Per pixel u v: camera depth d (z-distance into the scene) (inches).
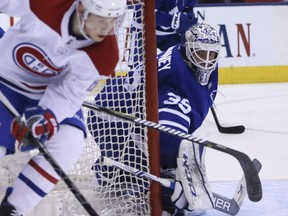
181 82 230.8
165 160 230.8
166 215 232.1
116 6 159.5
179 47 239.0
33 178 176.9
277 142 361.4
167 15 297.0
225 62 583.5
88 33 164.4
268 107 469.7
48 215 224.8
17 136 170.2
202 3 597.6
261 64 587.8
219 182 278.5
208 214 235.8
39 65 174.6
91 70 171.6
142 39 217.6
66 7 164.4
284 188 268.2
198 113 234.5
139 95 226.2
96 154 243.8
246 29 581.3
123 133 235.1
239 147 350.3
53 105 175.0
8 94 181.0
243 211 239.5
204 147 222.8
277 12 582.9
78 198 175.2
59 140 178.4
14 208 177.9
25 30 170.7
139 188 226.2
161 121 224.2
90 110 239.8
